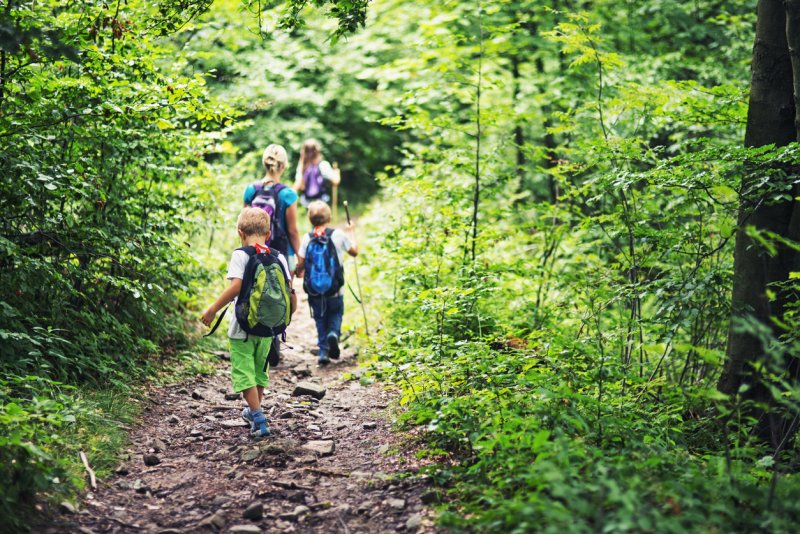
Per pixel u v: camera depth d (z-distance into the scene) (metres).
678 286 5.29
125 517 3.83
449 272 8.10
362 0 5.72
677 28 11.50
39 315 5.62
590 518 3.23
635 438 4.27
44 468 3.73
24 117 5.42
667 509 3.25
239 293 4.99
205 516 3.88
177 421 5.36
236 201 11.18
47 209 5.67
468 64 8.94
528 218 9.75
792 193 5.14
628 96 7.42
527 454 4.04
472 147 8.91
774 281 5.13
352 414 5.78
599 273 7.06
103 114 5.57
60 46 4.74
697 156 5.27
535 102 11.06
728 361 5.20
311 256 7.27
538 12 11.78
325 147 18.73
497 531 3.33
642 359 6.24
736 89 6.70
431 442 4.79
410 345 6.51
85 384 5.41
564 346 5.28
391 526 3.76
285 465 4.61
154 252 6.41
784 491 3.75
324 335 7.46
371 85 18.45
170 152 7.11
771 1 5.18
